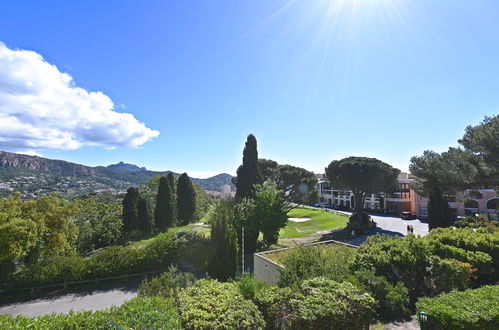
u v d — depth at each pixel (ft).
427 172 66.85
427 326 14.12
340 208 181.06
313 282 17.90
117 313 13.21
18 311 36.40
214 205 65.67
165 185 104.58
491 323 13.29
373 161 107.14
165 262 52.11
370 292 20.31
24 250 43.45
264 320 15.80
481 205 121.08
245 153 83.15
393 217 139.85
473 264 25.82
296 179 109.09
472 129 53.72
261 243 66.95
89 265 46.16
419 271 24.52
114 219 90.17
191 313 14.07
